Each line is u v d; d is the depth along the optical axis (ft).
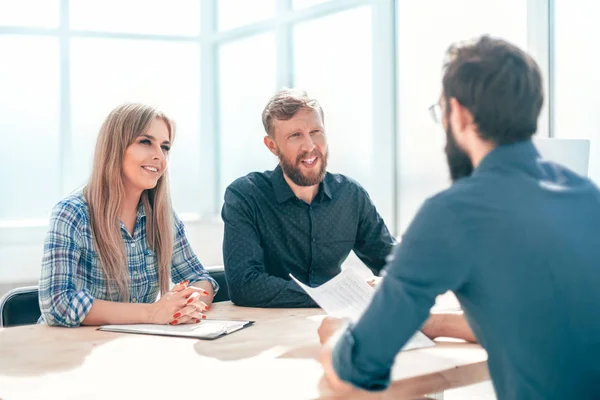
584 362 2.85
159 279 6.46
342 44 14.42
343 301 4.70
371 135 13.80
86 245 5.89
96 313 5.21
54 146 16.15
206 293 6.17
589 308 2.84
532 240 2.83
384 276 3.06
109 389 3.34
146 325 5.05
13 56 15.75
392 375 3.49
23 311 5.99
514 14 10.90
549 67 10.54
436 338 4.41
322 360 3.37
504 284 2.84
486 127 3.08
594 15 9.84
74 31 16.08
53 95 16.07
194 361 3.91
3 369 3.77
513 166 3.03
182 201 17.46
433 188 12.69
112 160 6.03
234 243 6.71
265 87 16.44
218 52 17.57
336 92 14.62
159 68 17.02
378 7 13.34
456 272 2.91
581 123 10.15
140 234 6.39
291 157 6.72
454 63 3.18
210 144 17.60
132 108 6.25
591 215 2.98
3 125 15.75
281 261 7.09
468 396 9.49
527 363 2.88
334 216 7.13
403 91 13.21
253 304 6.22
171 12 17.08
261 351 4.15
